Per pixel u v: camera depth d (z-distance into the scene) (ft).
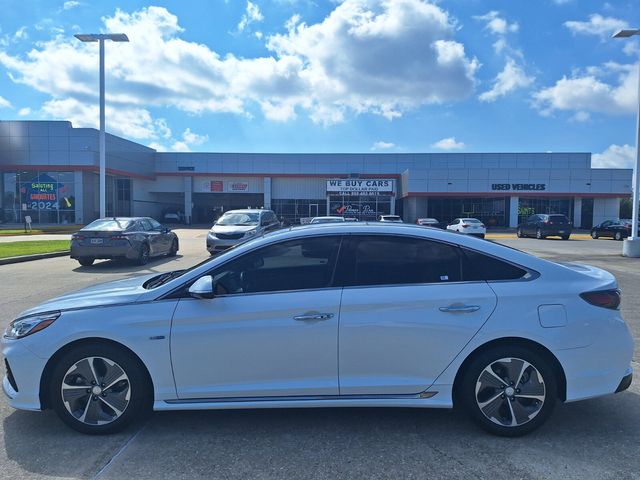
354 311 11.60
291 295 11.77
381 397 11.73
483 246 12.37
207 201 191.62
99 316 11.76
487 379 11.76
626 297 30.66
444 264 12.17
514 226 154.81
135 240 47.19
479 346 11.66
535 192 151.53
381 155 182.29
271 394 11.71
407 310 11.60
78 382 11.92
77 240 45.88
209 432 12.16
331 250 12.32
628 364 12.09
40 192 143.74
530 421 11.69
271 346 11.58
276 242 12.39
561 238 102.53
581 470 10.34
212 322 11.60
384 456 10.95
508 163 182.39
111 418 11.89
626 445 11.48
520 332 11.52
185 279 12.10
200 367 11.64
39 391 11.87
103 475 10.18
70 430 12.29
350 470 10.36
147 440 11.73
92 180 149.18
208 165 180.75
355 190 164.55
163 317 11.64
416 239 12.37
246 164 180.34
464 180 152.87
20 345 11.85
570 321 11.62
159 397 11.72
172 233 58.29
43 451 11.21
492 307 11.64
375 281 11.96
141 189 174.70
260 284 12.07
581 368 11.69
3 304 28.12
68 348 11.90
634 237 57.47
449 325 11.55
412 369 11.66
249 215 60.49
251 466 10.52
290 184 183.73
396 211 184.14
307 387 11.66
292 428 12.37
